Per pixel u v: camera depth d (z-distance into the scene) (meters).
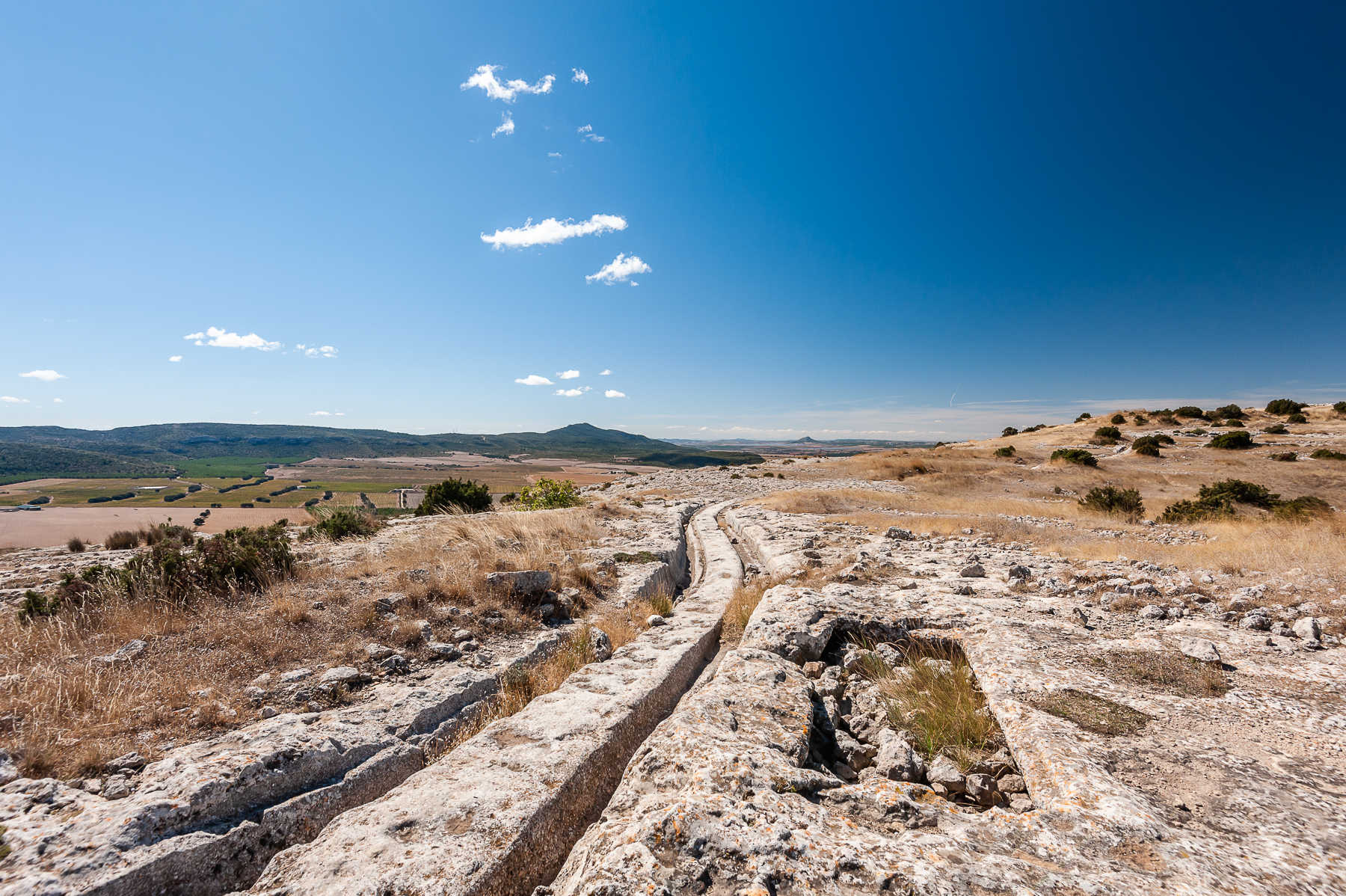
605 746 4.07
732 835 2.40
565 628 7.75
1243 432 45.19
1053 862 2.30
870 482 37.41
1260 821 2.56
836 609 6.34
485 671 6.10
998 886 2.13
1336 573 7.66
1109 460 41.53
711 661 6.64
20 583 9.45
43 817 3.06
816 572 9.50
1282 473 32.91
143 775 3.64
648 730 4.72
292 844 3.46
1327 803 2.69
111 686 4.99
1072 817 2.57
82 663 5.44
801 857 2.30
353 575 8.72
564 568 9.88
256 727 4.19
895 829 2.74
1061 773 2.96
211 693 5.04
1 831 2.89
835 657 5.75
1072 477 36.31
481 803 3.30
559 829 3.39
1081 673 4.21
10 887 2.56
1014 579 7.82
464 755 3.88
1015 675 4.18
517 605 8.01
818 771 3.72
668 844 2.39
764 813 2.59
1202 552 10.63
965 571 8.47
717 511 25.11
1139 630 5.43
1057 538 14.56
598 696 4.84
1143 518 21.20
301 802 3.58
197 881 3.03
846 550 12.64
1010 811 2.79
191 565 7.66
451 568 8.79
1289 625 5.84
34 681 4.90
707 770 3.01
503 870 2.92
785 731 3.72
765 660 5.02
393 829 3.08
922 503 26.47
